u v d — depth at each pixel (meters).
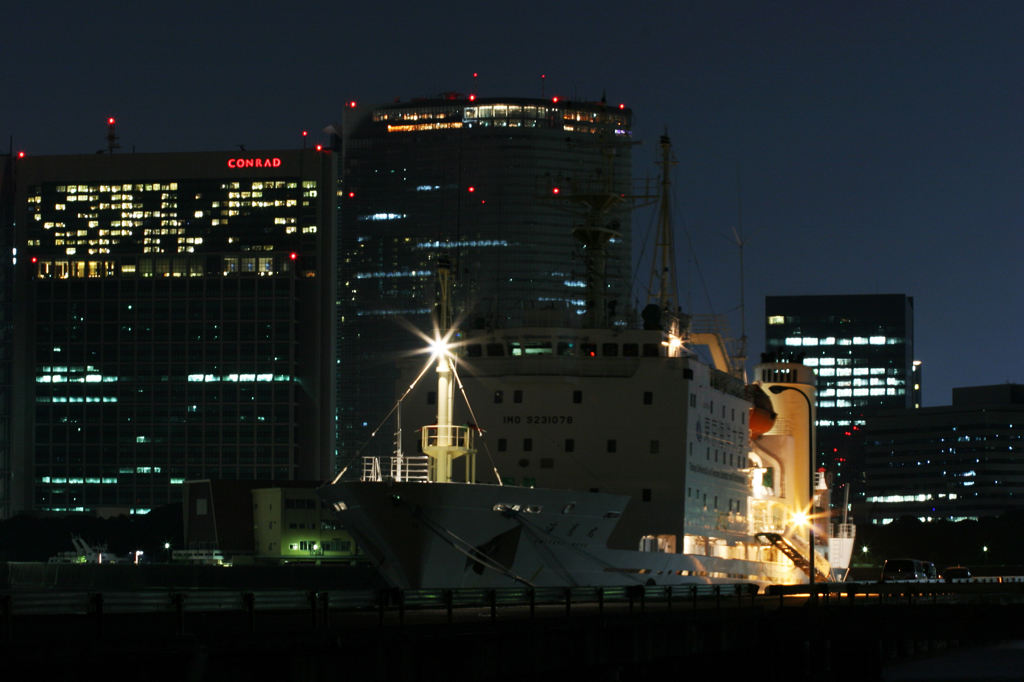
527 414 85.56
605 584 79.25
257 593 45.47
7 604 38.69
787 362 119.00
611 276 99.94
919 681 82.50
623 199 99.00
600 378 85.56
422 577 71.50
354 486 71.88
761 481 109.38
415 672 44.38
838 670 82.25
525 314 89.38
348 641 42.09
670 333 95.25
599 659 53.06
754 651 68.19
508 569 74.00
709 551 90.81
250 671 39.00
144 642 39.47
